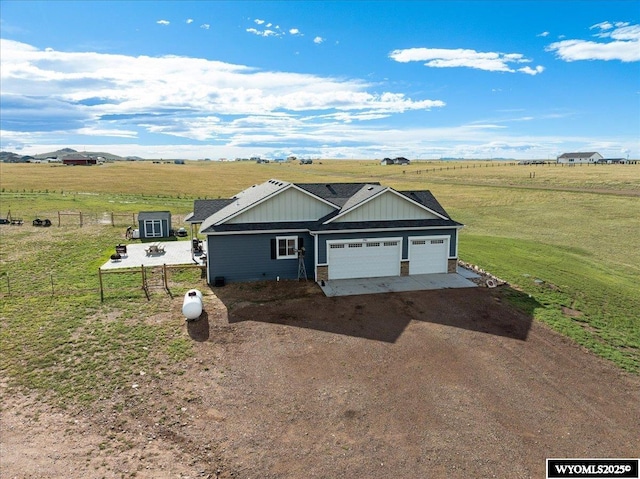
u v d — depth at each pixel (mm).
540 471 8945
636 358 13930
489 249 29922
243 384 12070
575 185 74125
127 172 115812
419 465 9055
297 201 21734
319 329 15695
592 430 10312
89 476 8523
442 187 78750
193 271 23625
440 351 14102
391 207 22109
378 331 15578
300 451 9430
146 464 8938
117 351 13797
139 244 31562
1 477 8383
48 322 15977
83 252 28391
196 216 26391
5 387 11664
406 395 11617
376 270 22000
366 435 9992
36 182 82812
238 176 113875
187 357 13508
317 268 21094
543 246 32000
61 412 10648
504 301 18703
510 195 65312
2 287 20203
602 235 38125
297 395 11570
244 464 9031
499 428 10305
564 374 12820
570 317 17234
